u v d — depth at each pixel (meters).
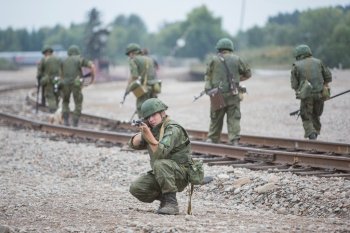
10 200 22.95
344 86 65.94
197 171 20.23
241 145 36.56
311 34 104.50
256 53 136.38
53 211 20.94
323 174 25.97
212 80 34.47
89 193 24.86
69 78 46.34
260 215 20.75
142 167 29.56
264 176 25.14
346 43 94.75
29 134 42.91
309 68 34.75
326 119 48.53
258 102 61.66
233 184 24.94
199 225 18.12
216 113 34.66
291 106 56.94
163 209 20.28
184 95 76.31
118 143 37.38
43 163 32.81
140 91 39.72
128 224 18.36
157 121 20.19
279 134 43.47
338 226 18.41
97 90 95.31
